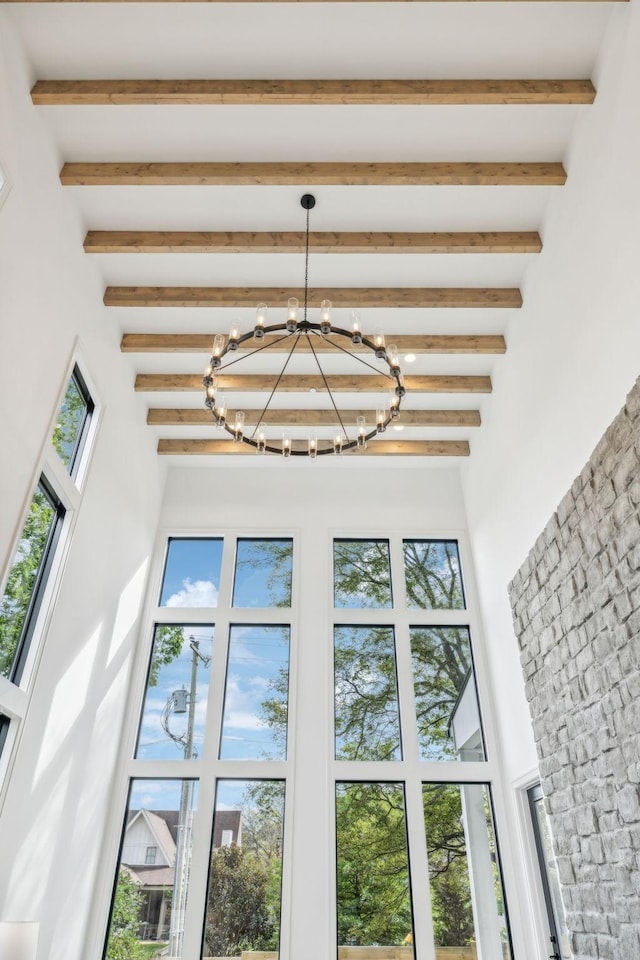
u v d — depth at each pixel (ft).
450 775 19.22
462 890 17.92
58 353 14.30
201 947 17.22
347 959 17.13
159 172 14.28
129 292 17.26
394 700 20.63
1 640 12.71
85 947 16.61
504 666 18.93
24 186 12.59
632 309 11.45
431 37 12.35
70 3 11.79
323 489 23.70
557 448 14.90
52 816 14.43
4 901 12.34
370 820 18.89
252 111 13.52
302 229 15.92
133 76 12.92
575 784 13.04
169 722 20.12
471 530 22.57
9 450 12.10
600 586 11.91
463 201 15.31
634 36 11.40
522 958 16.72
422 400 21.40
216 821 18.83
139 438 20.68
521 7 11.94
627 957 10.82
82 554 15.96
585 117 13.32
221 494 23.54
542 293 15.87
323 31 12.26
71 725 15.46
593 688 12.19
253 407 21.65
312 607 21.70
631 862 10.70
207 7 11.89
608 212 12.36
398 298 17.33
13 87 12.13
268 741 19.89
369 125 13.80
